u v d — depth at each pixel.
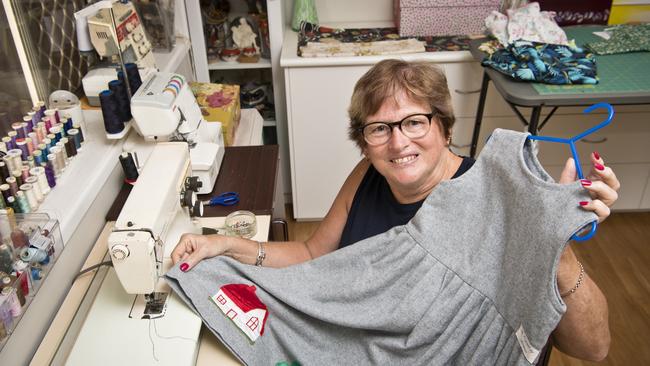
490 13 2.57
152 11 2.26
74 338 1.17
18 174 1.28
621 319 2.24
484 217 1.06
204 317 1.14
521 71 1.98
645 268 2.53
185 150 1.33
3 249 1.09
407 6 2.57
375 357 1.16
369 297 1.18
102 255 1.40
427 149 1.20
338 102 2.56
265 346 1.20
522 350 0.99
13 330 1.08
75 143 1.55
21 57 1.59
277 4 2.54
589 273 2.49
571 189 0.89
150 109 1.53
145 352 1.07
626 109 2.54
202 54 2.70
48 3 1.79
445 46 2.54
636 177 2.73
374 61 2.44
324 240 1.49
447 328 1.08
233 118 2.18
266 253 1.39
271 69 2.89
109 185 1.58
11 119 1.50
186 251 1.24
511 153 1.01
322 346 1.22
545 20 2.33
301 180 2.79
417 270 1.11
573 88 1.93
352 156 2.71
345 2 2.87
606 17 2.65
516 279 0.98
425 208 1.11
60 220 1.28
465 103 2.58
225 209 1.60
